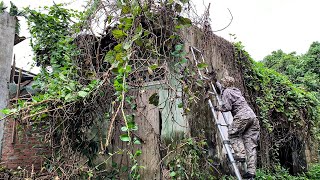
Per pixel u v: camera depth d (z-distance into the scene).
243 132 4.52
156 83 4.56
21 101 3.71
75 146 4.16
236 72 6.22
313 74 16.05
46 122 4.02
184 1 3.81
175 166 3.99
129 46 3.31
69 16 5.86
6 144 5.77
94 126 4.50
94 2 4.30
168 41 3.89
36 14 5.82
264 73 7.39
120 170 4.56
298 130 7.81
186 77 3.95
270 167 7.02
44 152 4.71
